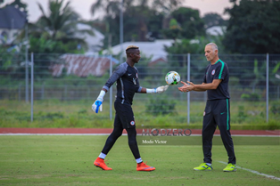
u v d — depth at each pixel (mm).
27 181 18031
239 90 51688
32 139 35844
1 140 34875
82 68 55062
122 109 21047
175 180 18547
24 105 52000
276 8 96125
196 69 52219
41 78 52781
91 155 26859
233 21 98625
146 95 52938
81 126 47656
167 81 22469
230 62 51844
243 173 20625
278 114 50625
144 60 56062
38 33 156250
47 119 50188
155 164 23578
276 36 95375
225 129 21141
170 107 51219
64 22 160625
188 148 31078
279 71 50906
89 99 54406
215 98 21438
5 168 21609
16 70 54281
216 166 23109
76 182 17891
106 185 17297
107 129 45469
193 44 120438
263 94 51031
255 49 96500
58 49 131625
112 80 20672
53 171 20766
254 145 33281
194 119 50312
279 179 18953
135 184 17531
